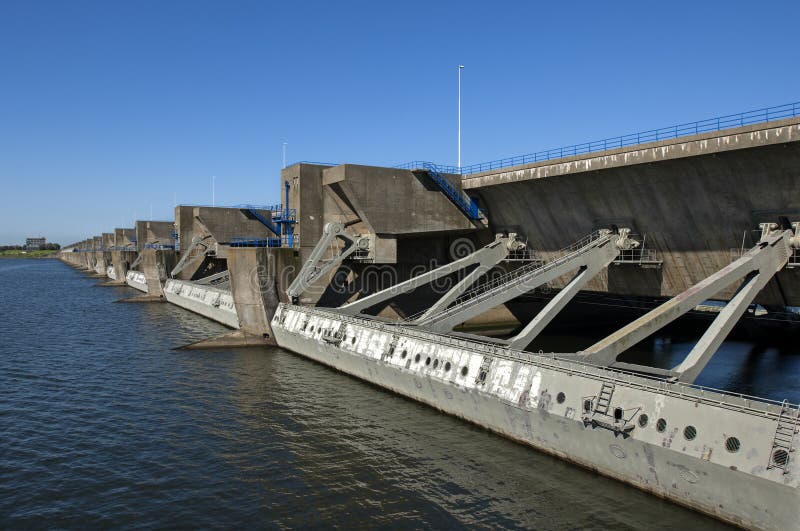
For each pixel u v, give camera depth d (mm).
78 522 16453
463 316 30906
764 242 25438
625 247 33469
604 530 15344
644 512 16078
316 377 32969
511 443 21797
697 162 27766
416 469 19562
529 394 20406
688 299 23500
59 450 21922
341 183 41344
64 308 71062
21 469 20156
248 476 19344
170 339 47406
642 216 33094
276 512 16844
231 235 72500
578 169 32844
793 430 13656
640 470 17016
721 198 28703
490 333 50688
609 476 18172
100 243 194375
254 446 22031
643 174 30734
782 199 26484
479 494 17625
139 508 17250
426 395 26281
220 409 26859
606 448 17812
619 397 17578
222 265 85188
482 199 44000
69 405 27812
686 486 15812
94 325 55750
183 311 68562
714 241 30688
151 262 81688
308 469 19781
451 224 44531
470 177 42719
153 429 24219
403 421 24594
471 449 21203
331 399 28188
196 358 38938
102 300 82250
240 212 73000
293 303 42688
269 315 43844
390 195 41969
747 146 24859
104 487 18703
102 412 26672
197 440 22828
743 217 28594
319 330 35719
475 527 15703
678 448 15594
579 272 32781
